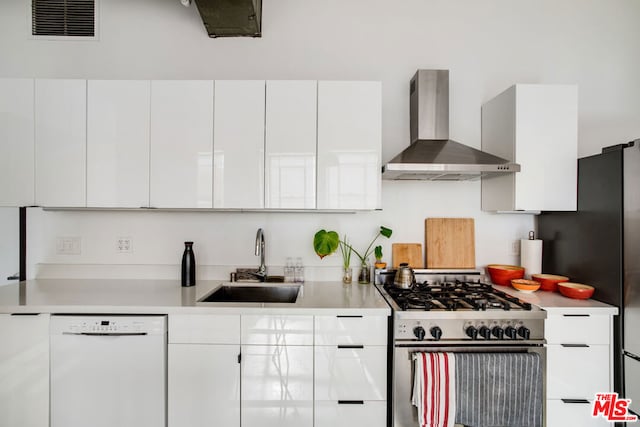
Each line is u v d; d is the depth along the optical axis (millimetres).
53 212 2115
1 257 2051
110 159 1797
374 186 1803
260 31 2139
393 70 2164
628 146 1594
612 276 1633
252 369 1525
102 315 1532
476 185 2180
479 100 2182
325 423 1524
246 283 2014
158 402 1511
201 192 1802
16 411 1510
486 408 1451
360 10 2166
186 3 1972
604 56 2199
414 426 1497
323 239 1958
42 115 1787
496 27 2184
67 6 2143
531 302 1683
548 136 1865
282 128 1802
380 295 1773
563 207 1859
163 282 2031
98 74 2143
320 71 2156
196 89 1804
